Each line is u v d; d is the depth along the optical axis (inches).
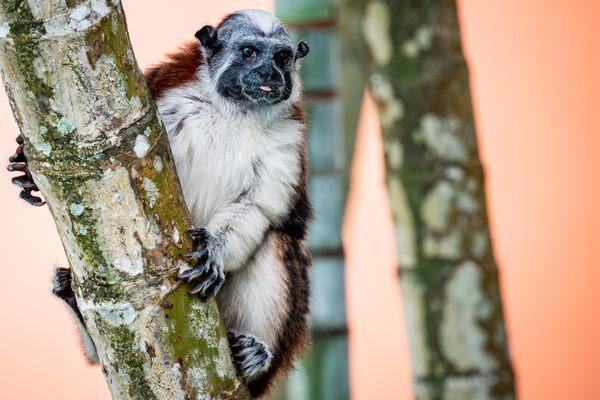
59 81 183.6
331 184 317.4
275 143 301.1
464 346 260.7
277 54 311.0
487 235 263.9
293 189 303.6
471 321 260.7
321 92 317.7
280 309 309.6
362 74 329.4
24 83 183.8
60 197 190.9
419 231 262.1
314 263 318.3
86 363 302.7
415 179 261.3
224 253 285.0
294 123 307.4
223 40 310.8
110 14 186.2
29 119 186.7
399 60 263.7
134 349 196.1
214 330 205.3
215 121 297.7
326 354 318.3
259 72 298.2
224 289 309.1
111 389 201.2
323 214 318.0
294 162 303.4
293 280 313.4
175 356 198.4
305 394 318.3
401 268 265.6
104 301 194.4
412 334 264.5
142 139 192.9
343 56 329.1
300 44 317.7
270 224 302.0
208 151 295.6
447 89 262.7
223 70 302.0
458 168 261.9
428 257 261.9
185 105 296.7
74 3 181.2
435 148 262.1
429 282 261.4
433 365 261.9
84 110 185.9
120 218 192.4
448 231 261.3
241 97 297.4
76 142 187.0
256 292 307.4
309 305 320.5
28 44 180.7
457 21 267.3
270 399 324.2
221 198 297.6
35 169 190.4
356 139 330.3
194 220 299.6
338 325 319.0
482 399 259.6
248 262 306.8
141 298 195.0
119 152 189.9
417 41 263.6
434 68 262.1
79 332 294.8
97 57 185.3
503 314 264.4
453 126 262.7
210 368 203.0
